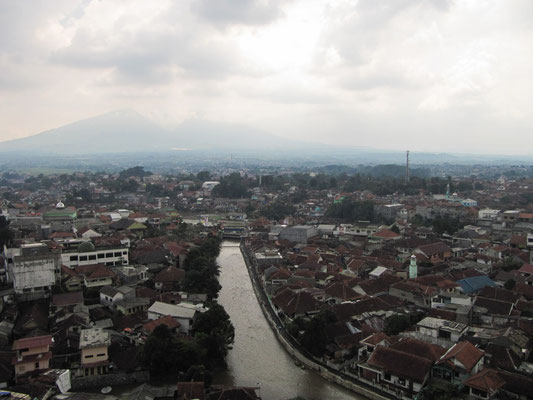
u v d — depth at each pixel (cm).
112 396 6019
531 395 5653
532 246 13350
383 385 6281
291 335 8106
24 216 18312
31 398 5653
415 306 9219
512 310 8275
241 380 6931
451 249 13625
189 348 6912
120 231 16350
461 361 5984
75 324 7769
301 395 6481
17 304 9038
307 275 10869
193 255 12506
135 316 8700
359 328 7906
